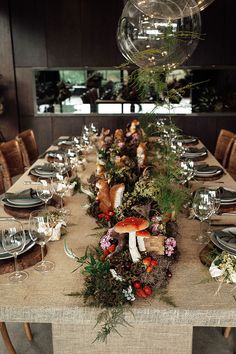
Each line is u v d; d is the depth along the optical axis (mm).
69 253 1312
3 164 2701
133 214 1529
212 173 2420
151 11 1959
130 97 4773
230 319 1137
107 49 4641
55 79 4801
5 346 2072
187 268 1340
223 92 4797
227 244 1385
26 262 1350
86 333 1498
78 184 2174
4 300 1171
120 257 1264
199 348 2021
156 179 1645
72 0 4508
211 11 4496
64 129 4895
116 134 2820
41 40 4621
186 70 4730
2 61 4645
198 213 1554
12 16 4547
